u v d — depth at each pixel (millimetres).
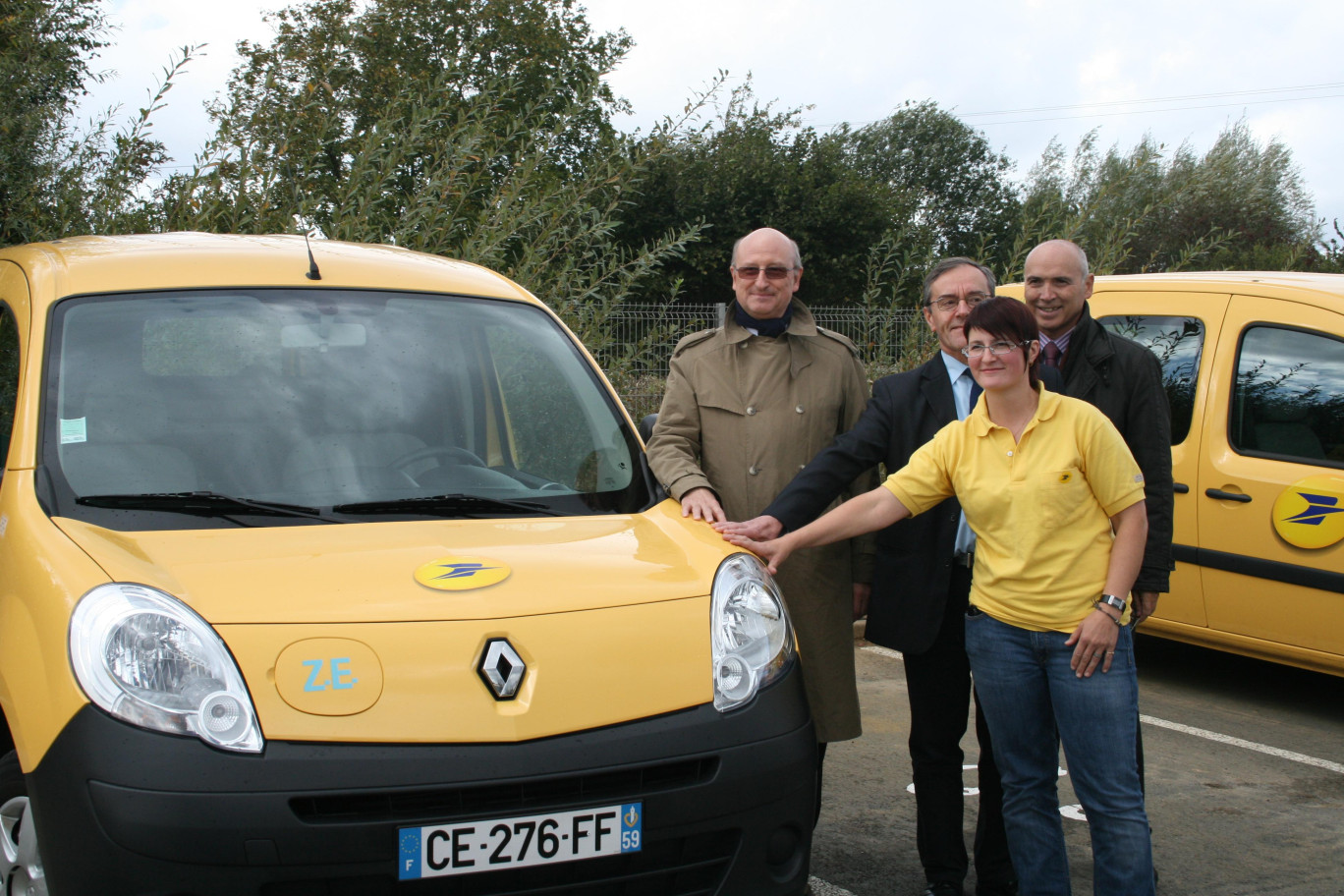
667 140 7328
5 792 2623
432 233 6840
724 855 2414
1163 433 3291
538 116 7430
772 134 36062
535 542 2740
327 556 2508
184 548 2506
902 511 3037
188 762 2086
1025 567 2842
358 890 2135
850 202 35219
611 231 7289
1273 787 4512
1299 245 14734
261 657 2201
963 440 2938
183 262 3377
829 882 3572
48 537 2488
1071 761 2869
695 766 2375
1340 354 5188
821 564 3473
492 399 3322
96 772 2084
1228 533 5398
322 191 7035
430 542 2646
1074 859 3770
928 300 3426
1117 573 2777
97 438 2799
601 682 2354
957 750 3432
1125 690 2803
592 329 6965
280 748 2123
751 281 3529
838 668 3482
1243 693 5844
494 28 28266
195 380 3008
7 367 3137
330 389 3102
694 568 2727
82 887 2080
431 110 7148
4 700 2361
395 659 2246
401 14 27719
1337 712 5523
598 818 2252
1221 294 5730
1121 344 3363
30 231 6191
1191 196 27422
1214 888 3578
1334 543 4988
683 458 3385
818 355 3627
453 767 2168
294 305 3307
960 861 3408
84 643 2191
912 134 54156
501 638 2336
